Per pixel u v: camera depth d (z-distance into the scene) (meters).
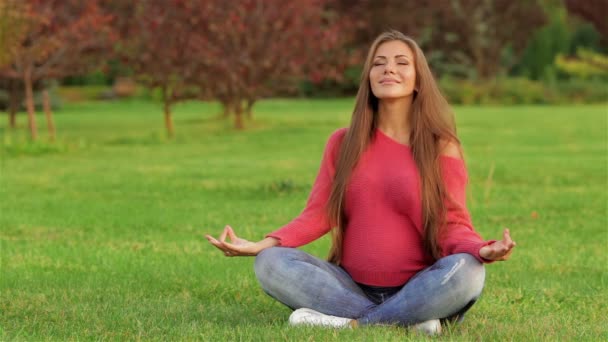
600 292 8.55
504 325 6.87
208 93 33.81
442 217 6.53
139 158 23.30
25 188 16.80
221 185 17.03
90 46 30.11
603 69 75.31
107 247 10.86
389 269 6.64
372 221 6.65
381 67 6.69
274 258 6.53
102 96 66.62
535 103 63.34
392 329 6.27
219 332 6.47
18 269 9.52
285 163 21.55
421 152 6.61
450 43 73.62
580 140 28.58
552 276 9.30
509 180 17.89
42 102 53.03
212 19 32.88
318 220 6.79
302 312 6.45
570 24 84.56
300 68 35.59
